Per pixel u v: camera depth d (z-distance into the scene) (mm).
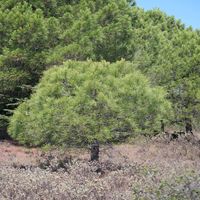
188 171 9641
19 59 18984
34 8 21516
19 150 18344
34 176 9727
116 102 12820
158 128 13477
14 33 18750
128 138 13773
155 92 13758
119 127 12977
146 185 8438
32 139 14461
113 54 19672
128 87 12969
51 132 13234
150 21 34438
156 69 21406
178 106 20312
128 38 20281
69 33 18922
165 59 21609
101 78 13156
